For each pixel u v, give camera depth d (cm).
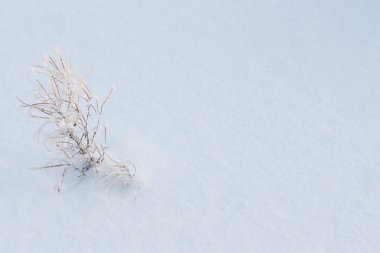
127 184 294
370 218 292
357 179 313
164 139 329
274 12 471
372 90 385
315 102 371
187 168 310
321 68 405
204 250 271
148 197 292
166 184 299
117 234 274
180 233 277
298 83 388
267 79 391
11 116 335
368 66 409
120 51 409
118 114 345
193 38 432
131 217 282
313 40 436
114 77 380
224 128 342
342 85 388
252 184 305
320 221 288
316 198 300
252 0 486
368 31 449
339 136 342
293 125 349
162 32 436
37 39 413
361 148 335
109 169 294
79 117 285
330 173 316
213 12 467
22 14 441
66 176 297
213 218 285
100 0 470
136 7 465
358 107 368
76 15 447
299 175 313
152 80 381
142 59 403
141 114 347
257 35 440
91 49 408
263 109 361
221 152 324
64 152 286
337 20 462
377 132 347
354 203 299
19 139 317
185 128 339
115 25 439
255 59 412
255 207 292
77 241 270
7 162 302
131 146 320
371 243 280
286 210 293
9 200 284
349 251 275
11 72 374
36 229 273
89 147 296
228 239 276
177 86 377
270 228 283
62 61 281
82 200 287
